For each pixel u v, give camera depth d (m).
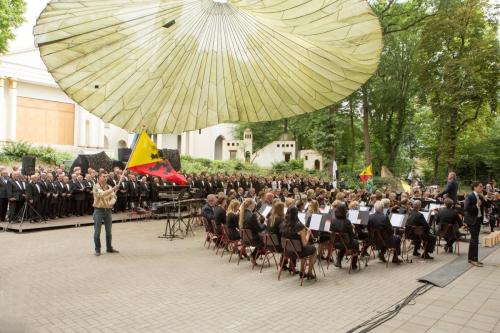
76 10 6.19
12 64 33.06
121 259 8.89
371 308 5.85
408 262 9.45
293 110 8.56
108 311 5.53
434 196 16.38
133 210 16.25
